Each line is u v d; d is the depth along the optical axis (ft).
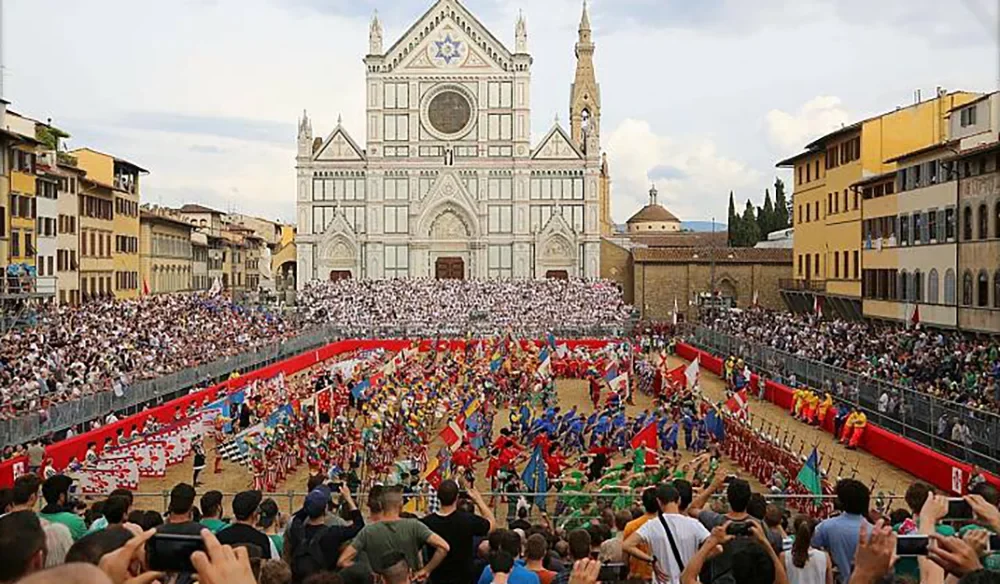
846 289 310.45
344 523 61.72
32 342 208.54
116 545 34.45
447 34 472.85
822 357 236.84
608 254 479.41
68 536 45.06
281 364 293.23
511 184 474.49
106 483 146.20
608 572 54.95
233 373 254.06
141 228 397.19
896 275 263.70
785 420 212.23
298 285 476.13
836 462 167.73
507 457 149.89
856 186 285.64
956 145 223.30
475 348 323.37
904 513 69.26
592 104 575.79
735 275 433.07
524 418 194.39
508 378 258.98
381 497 53.52
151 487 152.76
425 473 140.36
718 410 183.01
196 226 490.49
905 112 288.30
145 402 204.23
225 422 188.75
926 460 151.74
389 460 167.43
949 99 287.07
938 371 194.18
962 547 26.81
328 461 156.87
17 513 29.71
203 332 296.51
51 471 136.26
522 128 472.03
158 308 319.06
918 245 247.91
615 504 103.55
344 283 446.19
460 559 55.31
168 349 255.91
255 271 642.63
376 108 474.08
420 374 249.75
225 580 24.39
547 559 59.47
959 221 223.30
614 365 259.39
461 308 412.98
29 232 270.26
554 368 305.53
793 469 142.00
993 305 207.72
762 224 582.76
